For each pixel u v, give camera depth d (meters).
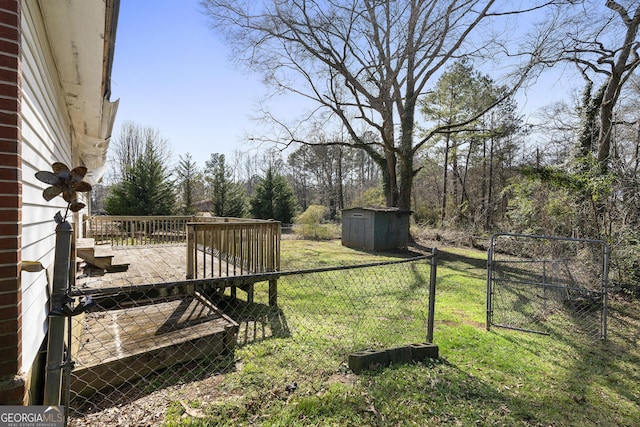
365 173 34.22
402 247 14.83
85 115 4.91
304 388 2.72
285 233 20.30
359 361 3.04
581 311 5.66
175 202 18.22
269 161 23.72
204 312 3.71
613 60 8.30
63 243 1.38
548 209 7.82
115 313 3.60
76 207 1.41
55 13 2.59
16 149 1.70
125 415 2.28
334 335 4.01
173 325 3.31
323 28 12.36
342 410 2.42
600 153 7.86
